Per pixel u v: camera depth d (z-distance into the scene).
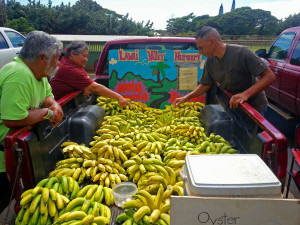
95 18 39.16
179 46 4.38
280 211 1.39
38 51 2.30
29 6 43.09
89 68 14.24
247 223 1.41
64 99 2.96
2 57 9.02
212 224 1.43
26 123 2.20
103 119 3.63
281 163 2.03
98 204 2.11
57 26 37.59
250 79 3.41
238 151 2.89
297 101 5.00
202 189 1.43
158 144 2.90
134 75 4.25
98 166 2.55
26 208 2.05
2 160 2.41
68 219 1.93
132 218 1.99
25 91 2.23
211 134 3.04
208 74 3.76
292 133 5.16
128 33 39.44
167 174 2.41
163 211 2.04
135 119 3.76
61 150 2.81
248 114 2.53
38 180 2.24
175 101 3.95
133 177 2.53
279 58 6.08
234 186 1.43
